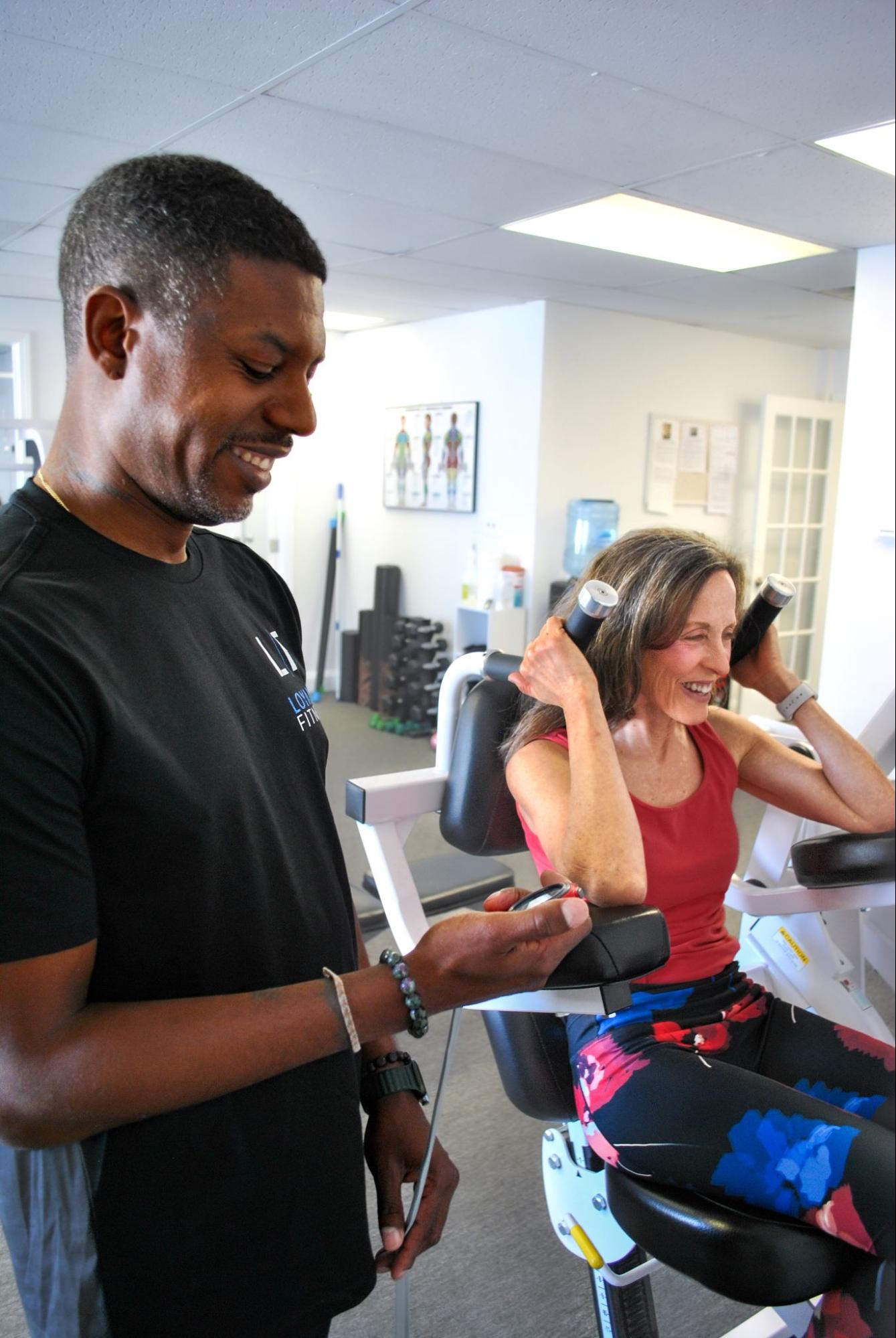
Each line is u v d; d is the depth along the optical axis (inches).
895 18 70.7
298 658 33.3
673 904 47.0
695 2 69.2
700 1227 35.3
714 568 46.8
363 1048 33.9
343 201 121.3
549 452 184.1
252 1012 23.0
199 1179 24.8
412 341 211.2
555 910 24.8
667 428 199.9
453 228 132.2
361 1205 28.5
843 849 47.4
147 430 23.2
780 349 218.7
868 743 62.0
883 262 135.0
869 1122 35.9
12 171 112.1
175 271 22.0
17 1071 20.5
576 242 136.8
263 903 26.3
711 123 92.2
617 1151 40.4
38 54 80.4
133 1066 21.3
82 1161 23.6
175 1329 24.8
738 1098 38.5
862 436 137.8
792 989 55.2
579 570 190.5
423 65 81.3
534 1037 47.4
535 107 89.7
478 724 52.4
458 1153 74.2
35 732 20.7
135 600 24.7
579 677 44.4
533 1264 63.1
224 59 80.7
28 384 189.5
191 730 24.6
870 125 91.5
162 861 23.6
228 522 25.2
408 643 205.0
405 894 53.2
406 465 215.0
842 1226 33.6
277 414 23.8
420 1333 57.3
